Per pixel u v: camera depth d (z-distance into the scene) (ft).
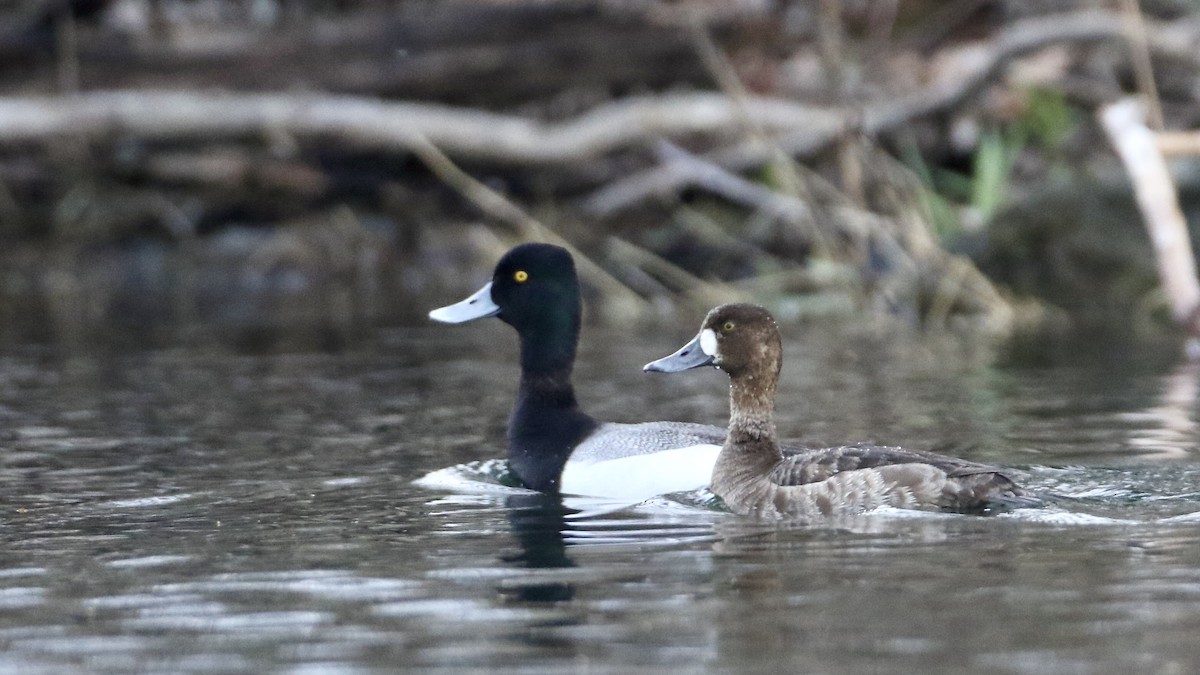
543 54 65.92
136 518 30.04
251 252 69.62
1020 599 23.30
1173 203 46.65
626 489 32.83
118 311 63.41
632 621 22.74
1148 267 60.49
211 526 29.30
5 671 21.31
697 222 66.13
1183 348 51.03
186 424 40.14
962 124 66.28
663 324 58.44
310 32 65.92
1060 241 61.36
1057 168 64.03
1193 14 66.95
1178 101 66.59
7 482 33.53
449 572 25.70
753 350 32.30
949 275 60.44
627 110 65.62
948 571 24.90
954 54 68.69
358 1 71.15
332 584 25.04
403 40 65.72
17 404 43.24
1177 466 32.81
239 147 68.03
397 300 65.67
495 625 22.71
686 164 65.62
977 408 40.75
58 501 31.63
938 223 62.95
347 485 33.01
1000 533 27.30
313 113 64.69
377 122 65.00
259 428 39.60
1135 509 28.89
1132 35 54.49
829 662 20.80
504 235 68.23
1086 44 65.26
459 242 68.80
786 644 21.56
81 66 65.00
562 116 70.03
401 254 69.00
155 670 21.16
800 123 64.90
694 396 43.83
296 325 59.36
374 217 70.18
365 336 56.65
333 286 68.69
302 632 22.57
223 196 69.62
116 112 64.23
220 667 21.21
